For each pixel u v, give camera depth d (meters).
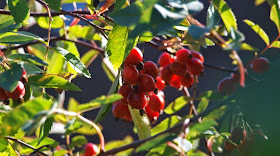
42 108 0.49
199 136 0.57
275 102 0.52
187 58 0.63
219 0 0.56
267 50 0.62
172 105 0.64
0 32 0.58
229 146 0.58
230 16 0.56
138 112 0.60
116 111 0.62
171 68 0.63
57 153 0.62
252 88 0.54
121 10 0.50
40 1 0.60
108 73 0.71
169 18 0.50
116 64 0.57
